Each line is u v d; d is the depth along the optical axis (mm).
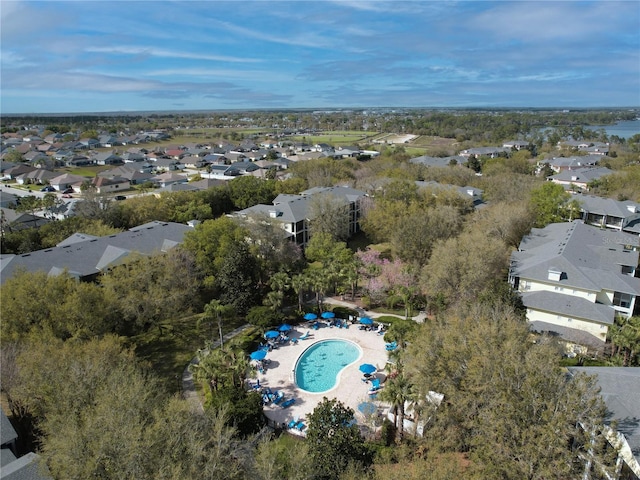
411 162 143750
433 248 65875
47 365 34875
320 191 98875
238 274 59531
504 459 27250
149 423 29984
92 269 61719
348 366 49844
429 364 35688
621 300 53000
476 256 56844
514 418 27672
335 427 33406
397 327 50750
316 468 31172
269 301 58594
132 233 71625
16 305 43250
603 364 45219
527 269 57781
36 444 36688
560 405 27594
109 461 26234
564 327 50281
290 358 51438
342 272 65562
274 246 71000
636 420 29109
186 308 59469
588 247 63625
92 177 167875
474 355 33750
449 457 29734
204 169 190000
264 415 39938
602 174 124938
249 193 113000
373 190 102188
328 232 82562
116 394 30562
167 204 99562
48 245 76562
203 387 45375
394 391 35969
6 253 74812
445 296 56656
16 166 167000
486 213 79188
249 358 50094
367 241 94438
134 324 53438
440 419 32906
